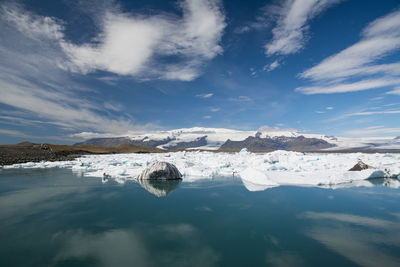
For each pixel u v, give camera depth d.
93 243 5.19
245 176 14.87
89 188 11.77
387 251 4.69
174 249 4.89
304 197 9.54
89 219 6.91
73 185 12.62
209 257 4.53
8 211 7.70
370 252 4.65
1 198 9.55
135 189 11.53
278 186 12.08
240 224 6.44
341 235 5.55
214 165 23.00
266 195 9.98
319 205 8.29
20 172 18.23
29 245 5.07
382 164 20.62
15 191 10.96
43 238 5.46
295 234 5.67
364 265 4.14
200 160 33.25
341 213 7.34
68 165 25.25
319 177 13.37
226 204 8.59
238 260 4.40
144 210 7.86
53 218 6.99
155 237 5.57
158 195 10.16
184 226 6.31
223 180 14.55
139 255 4.62
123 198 9.63
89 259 4.43
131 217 7.11
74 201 9.09
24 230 5.98
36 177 15.55
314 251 4.73
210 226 6.30
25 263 4.26
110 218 7.01
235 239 5.41
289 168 18.53
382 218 6.82
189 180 14.62
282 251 4.75
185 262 4.34
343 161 21.14
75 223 6.57
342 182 12.89
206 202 8.91
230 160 30.12
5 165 24.03
